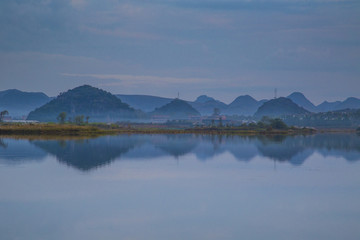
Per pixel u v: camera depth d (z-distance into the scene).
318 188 55.16
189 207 44.69
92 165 75.38
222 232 36.94
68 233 36.28
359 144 137.25
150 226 38.22
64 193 50.62
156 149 110.62
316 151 108.62
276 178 62.59
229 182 58.94
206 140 153.75
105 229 37.31
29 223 38.78
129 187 54.56
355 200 48.41
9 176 62.22
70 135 184.00
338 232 37.16
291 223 39.66
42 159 83.44
